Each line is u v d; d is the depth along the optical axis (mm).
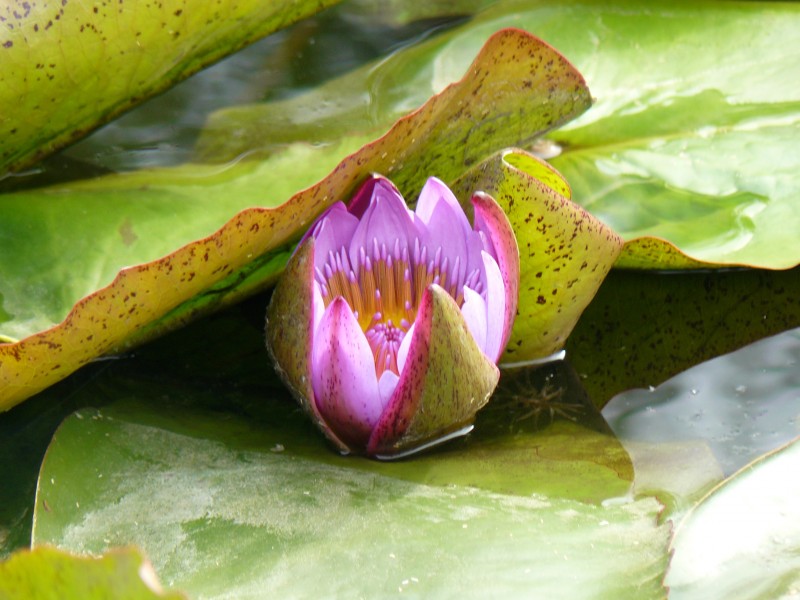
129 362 1183
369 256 1162
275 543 1117
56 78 1184
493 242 1147
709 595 1106
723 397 1183
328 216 1151
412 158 1197
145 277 1139
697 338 1208
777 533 1117
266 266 1189
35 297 1176
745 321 1213
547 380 1192
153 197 1211
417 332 1128
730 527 1120
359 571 1110
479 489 1140
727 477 1146
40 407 1164
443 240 1160
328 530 1122
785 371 1191
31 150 1206
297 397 1154
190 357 1187
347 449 1152
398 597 1104
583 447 1160
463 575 1110
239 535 1120
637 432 1168
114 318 1144
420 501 1134
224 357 1188
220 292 1186
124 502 1128
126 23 1186
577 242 1164
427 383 1136
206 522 1123
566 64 1198
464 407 1146
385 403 1143
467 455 1155
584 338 1211
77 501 1126
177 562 1112
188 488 1134
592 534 1123
